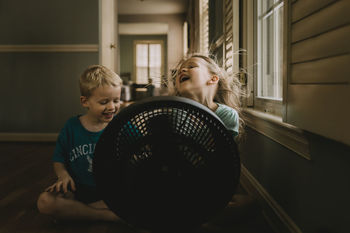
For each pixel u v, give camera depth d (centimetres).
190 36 579
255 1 181
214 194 72
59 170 116
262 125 137
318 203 83
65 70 341
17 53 341
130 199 73
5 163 231
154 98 64
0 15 339
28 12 339
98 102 110
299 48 88
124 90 1030
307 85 82
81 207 114
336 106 67
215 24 288
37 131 343
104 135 67
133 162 70
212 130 66
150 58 1340
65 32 339
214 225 112
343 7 65
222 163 69
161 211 74
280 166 114
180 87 113
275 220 115
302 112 86
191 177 69
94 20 338
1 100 343
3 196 155
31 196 154
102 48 340
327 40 72
